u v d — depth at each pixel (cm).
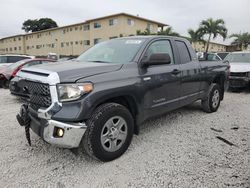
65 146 289
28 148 367
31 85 313
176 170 307
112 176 294
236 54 1088
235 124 502
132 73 351
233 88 980
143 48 389
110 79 319
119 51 402
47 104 292
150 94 381
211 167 314
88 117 294
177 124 498
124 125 340
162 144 390
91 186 273
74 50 4328
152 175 296
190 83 487
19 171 301
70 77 290
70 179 286
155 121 518
